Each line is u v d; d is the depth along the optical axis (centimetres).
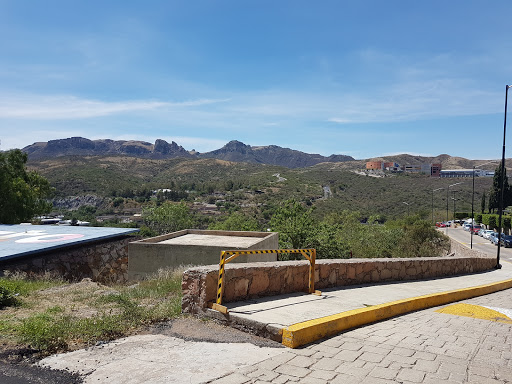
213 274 567
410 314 686
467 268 1650
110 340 466
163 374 371
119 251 1880
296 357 425
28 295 779
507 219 5312
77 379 360
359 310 590
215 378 363
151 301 687
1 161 3111
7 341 445
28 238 1638
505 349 494
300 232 2728
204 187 15075
